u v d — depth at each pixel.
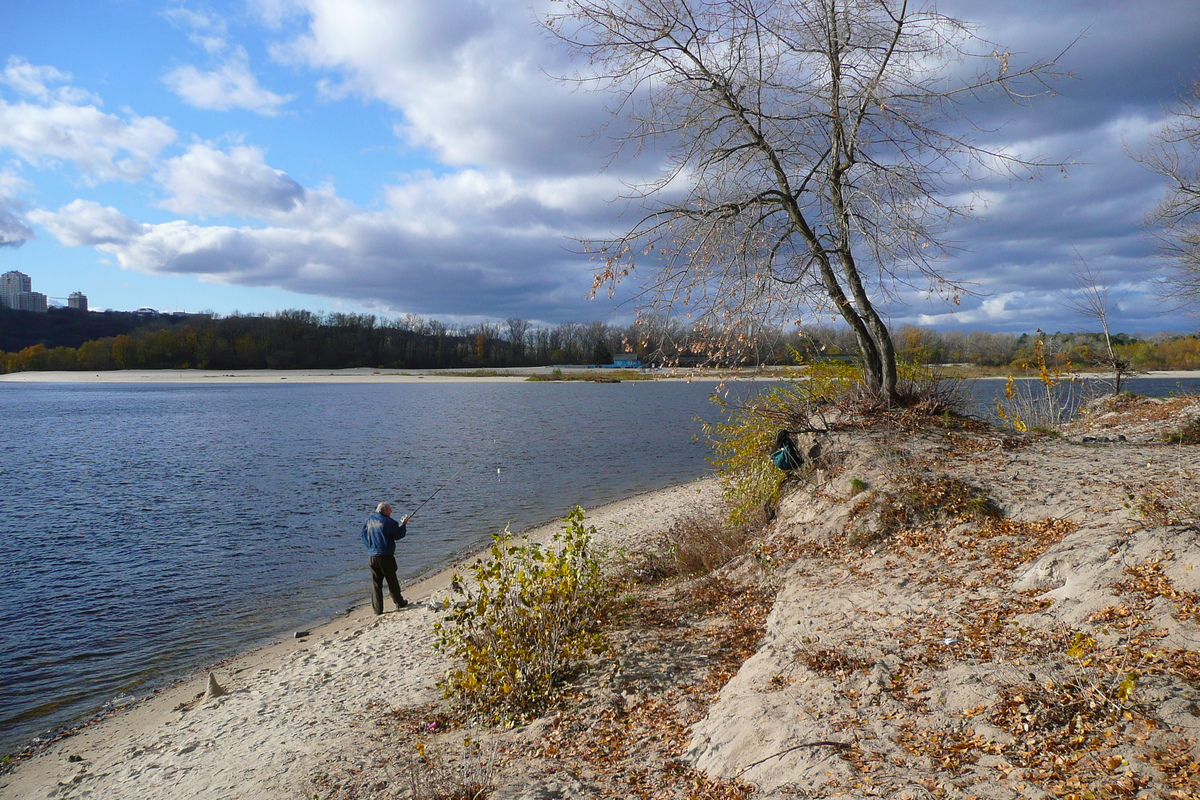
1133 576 4.69
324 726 6.67
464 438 36.19
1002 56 7.81
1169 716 3.33
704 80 9.09
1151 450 9.06
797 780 3.70
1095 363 17.27
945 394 10.80
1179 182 18.03
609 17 8.34
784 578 7.55
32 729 7.66
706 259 8.87
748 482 10.25
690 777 4.20
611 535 13.74
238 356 149.38
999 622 4.86
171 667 9.21
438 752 5.45
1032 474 7.96
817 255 9.52
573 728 5.44
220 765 6.14
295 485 22.84
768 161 9.53
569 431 39.31
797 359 10.37
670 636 7.03
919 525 7.35
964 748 3.59
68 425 46.56
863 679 4.56
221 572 13.35
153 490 22.33
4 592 12.24
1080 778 3.12
